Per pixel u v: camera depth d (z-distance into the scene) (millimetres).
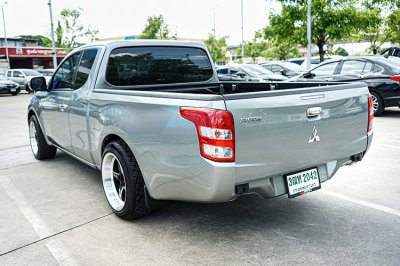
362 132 3648
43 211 4082
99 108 3889
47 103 5328
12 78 26359
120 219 3830
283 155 3061
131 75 4352
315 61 23281
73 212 4039
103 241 3371
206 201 2969
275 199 4297
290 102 3025
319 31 19922
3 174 5473
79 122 4391
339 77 9945
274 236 3400
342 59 10117
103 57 4188
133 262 3016
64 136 4961
